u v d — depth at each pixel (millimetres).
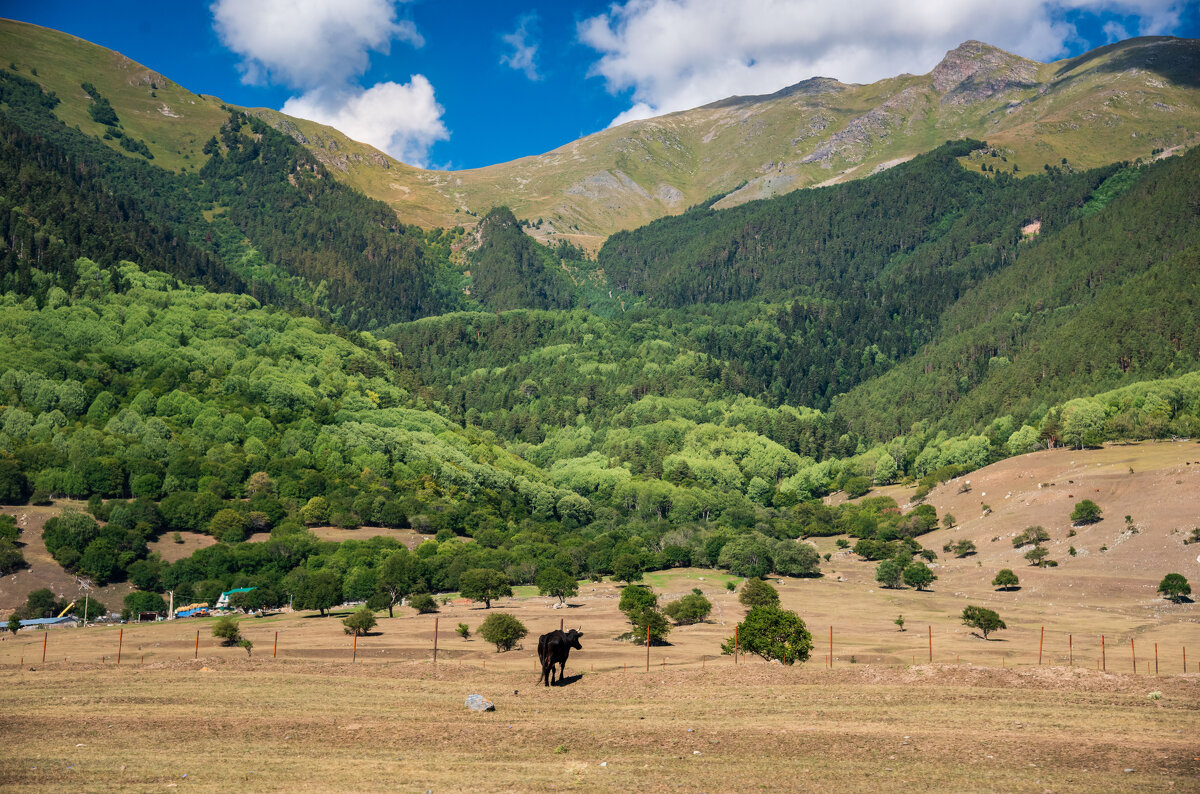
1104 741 35469
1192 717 40094
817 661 77625
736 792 28953
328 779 30578
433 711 43094
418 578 153500
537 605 141875
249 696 47594
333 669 59625
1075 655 84562
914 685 49156
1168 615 130375
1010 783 29656
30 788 29031
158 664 62812
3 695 48188
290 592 153250
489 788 29406
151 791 28891
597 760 33344
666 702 45344
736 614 130625
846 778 30562
